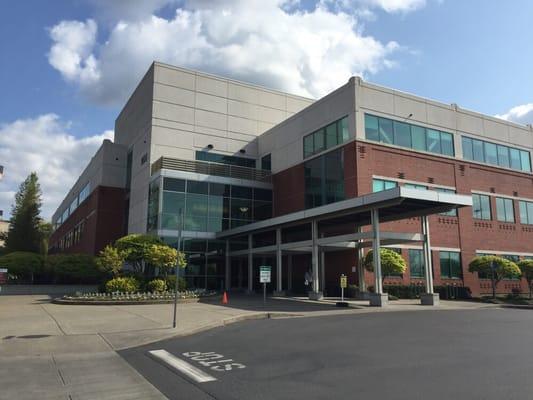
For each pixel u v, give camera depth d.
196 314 17.19
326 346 10.51
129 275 26.36
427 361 8.59
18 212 58.31
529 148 38.91
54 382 7.61
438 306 22.48
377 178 29.55
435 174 32.31
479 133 35.72
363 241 27.42
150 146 35.91
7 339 11.77
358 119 29.62
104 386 7.31
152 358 9.60
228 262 33.94
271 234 34.06
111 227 43.56
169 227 32.47
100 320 15.43
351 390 6.61
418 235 23.88
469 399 6.02
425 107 33.03
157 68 37.12
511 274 29.36
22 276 32.88
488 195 35.06
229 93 39.78
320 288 30.34
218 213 34.56
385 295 21.66
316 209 25.02
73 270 33.22
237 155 39.16
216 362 9.00
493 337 11.52
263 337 12.13
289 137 36.16
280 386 6.99
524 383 6.82
